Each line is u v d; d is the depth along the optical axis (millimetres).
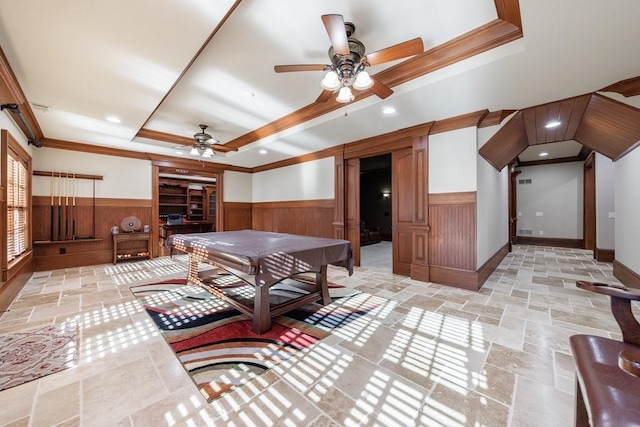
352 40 2230
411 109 3473
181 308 3016
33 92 3008
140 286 3838
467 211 3703
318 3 1929
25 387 1683
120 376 1802
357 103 3504
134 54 2307
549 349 2139
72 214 5148
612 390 931
